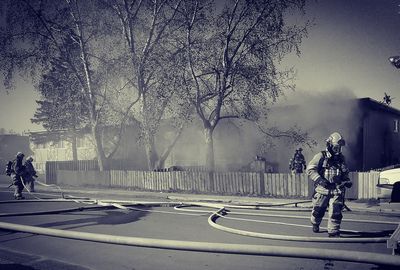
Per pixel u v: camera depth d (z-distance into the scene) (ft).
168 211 31.78
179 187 51.52
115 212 31.35
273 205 33.88
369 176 36.45
